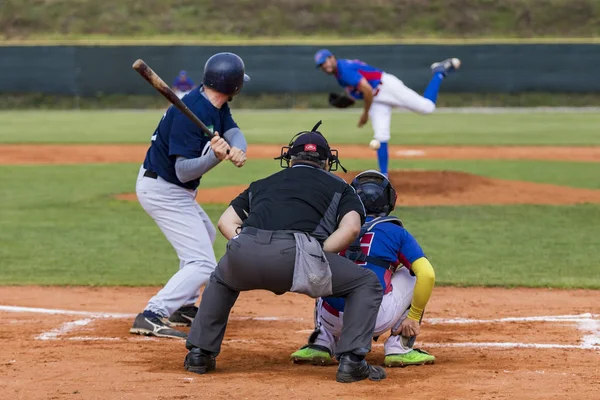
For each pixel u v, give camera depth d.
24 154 68.00
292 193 15.09
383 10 148.00
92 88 119.94
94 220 39.12
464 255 31.27
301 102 119.62
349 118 106.31
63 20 147.12
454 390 13.98
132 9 149.62
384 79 42.31
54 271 28.69
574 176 55.38
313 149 15.77
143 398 13.48
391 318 16.03
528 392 13.82
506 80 118.75
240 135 19.17
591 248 32.72
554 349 17.91
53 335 19.31
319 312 16.47
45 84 119.88
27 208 42.44
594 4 146.88
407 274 16.42
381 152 43.19
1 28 145.00
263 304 24.05
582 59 117.69
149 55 117.19
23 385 14.33
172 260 30.69
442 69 43.47
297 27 145.50
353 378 14.69
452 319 21.61
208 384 14.45
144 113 112.56
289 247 14.46
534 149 72.94
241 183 51.81
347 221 14.84
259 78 119.56
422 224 37.75
